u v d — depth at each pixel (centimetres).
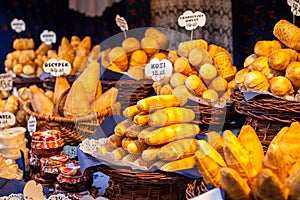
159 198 112
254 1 226
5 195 116
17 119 176
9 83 182
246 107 117
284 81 114
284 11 211
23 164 138
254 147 94
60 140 142
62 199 117
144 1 288
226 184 79
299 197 75
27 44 238
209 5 244
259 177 75
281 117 109
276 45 127
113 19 308
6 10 301
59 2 310
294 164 85
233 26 238
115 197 116
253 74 117
